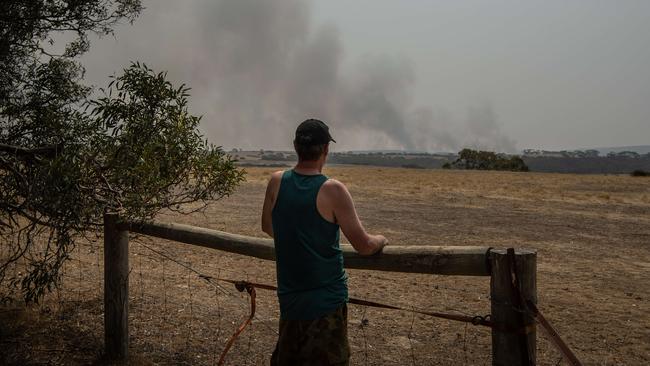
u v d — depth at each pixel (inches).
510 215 711.1
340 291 100.1
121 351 173.2
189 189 168.9
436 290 290.8
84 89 211.5
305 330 98.3
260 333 208.4
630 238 530.9
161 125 169.6
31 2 188.2
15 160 175.8
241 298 257.9
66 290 246.8
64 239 170.9
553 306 270.8
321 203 97.3
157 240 397.7
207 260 341.4
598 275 353.4
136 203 154.4
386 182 1466.5
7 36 190.2
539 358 195.6
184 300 248.7
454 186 1349.7
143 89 171.5
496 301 94.8
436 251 103.3
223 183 167.0
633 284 327.6
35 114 194.5
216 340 198.2
